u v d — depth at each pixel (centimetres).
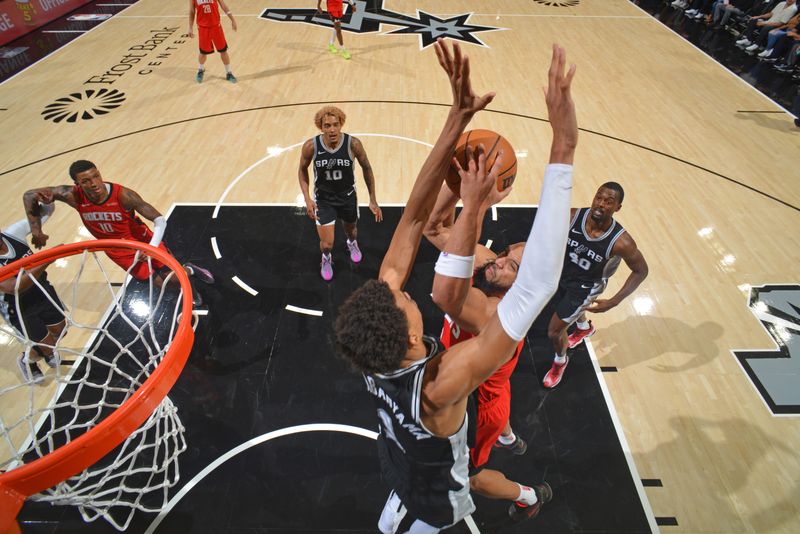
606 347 410
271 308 433
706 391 379
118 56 886
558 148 118
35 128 673
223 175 588
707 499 318
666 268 479
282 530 300
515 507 311
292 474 325
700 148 652
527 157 629
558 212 116
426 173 154
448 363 134
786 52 877
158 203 543
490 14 1095
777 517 310
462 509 199
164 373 229
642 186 582
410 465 182
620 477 329
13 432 341
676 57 914
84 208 374
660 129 692
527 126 691
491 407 255
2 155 618
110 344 400
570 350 407
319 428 350
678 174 604
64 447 195
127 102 737
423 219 164
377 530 300
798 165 623
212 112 714
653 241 507
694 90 798
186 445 335
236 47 916
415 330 144
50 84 788
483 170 128
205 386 375
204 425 351
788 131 693
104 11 1109
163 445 341
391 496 242
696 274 473
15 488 188
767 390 380
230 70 788
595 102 757
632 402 372
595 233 337
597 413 364
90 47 924
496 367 128
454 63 132
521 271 120
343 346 140
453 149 150
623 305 444
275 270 468
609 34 1008
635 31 1025
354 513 307
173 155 621
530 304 118
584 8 1148
